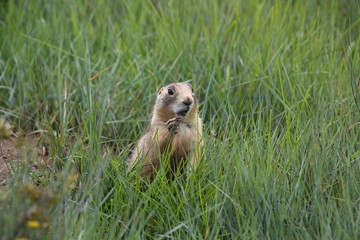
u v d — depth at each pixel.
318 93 11.81
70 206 8.88
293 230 8.39
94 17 16.70
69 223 8.44
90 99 11.52
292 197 8.98
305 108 11.39
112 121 12.13
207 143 10.41
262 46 14.08
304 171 9.45
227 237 8.70
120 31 15.54
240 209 8.67
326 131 10.05
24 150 10.00
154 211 9.09
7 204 8.63
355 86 11.06
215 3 15.95
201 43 14.50
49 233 8.19
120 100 12.94
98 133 10.94
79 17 16.53
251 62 13.33
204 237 8.74
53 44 14.94
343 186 8.80
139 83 13.37
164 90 10.39
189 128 10.29
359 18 15.05
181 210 9.09
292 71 12.80
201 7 16.44
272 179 9.23
